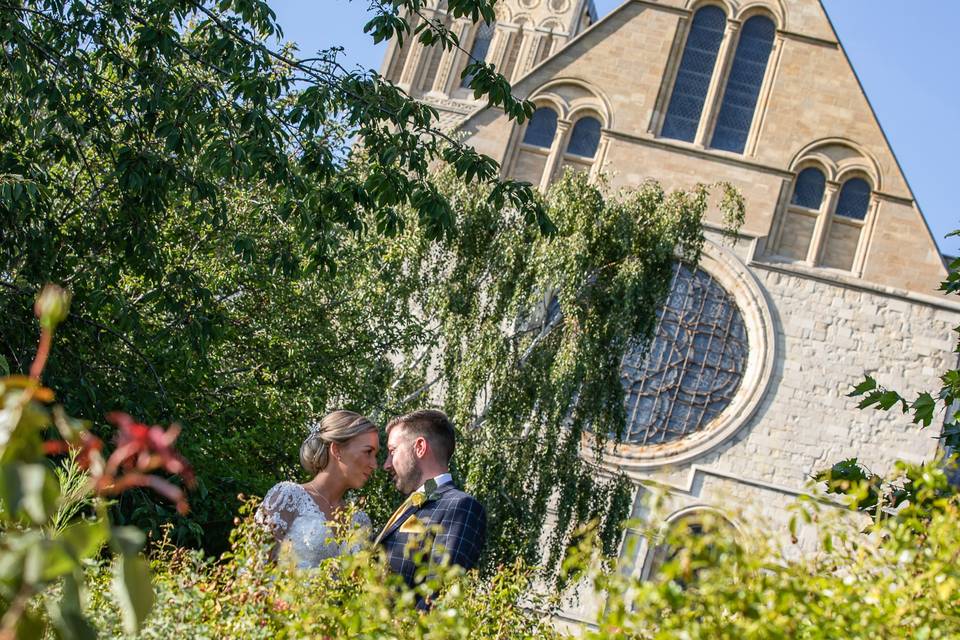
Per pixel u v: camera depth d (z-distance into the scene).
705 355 35.41
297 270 13.87
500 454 24.17
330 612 3.55
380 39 12.70
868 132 36.56
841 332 35.19
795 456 34.38
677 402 35.19
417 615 3.37
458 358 24.97
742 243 35.84
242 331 19.19
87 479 3.68
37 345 12.77
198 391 16.62
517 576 4.87
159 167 12.35
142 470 1.81
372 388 21.59
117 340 14.85
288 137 12.96
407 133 12.92
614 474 30.17
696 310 35.69
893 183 36.16
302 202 12.99
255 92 12.51
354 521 5.31
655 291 25.58
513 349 25.14
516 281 25.17
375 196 12.89
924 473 3.27
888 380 34.72
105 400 13.45
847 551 3.12
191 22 17.05
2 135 12.45
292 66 12.94
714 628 2.61
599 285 25.36
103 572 4.07
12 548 1.78
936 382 34.56
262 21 12.83
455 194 25.62
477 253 25.38
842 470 6.20
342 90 12.75
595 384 25.09
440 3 50.31
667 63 37.31
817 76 37.06
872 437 34.38
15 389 1.86
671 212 25.81
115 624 3.57
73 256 13.16
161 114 13.38
